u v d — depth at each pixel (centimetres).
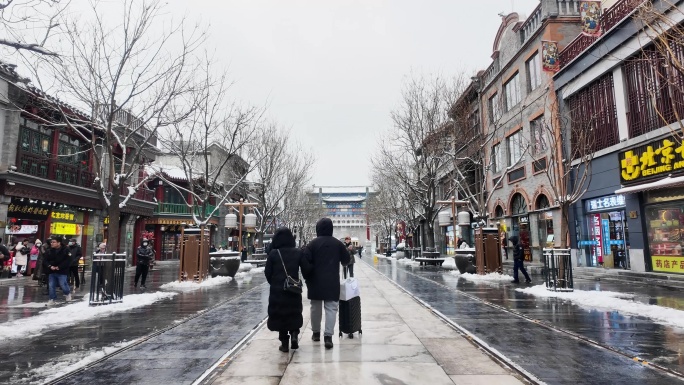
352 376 445
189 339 642
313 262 583
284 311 545
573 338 623
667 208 1389
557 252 1163
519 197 2403
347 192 12925
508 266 2258
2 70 1689
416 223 3738
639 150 1480
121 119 1891
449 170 2906
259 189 3075
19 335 679
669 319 748
